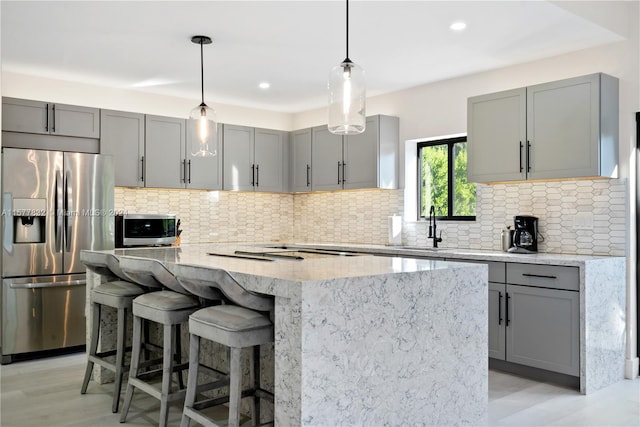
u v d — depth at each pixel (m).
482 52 4.27
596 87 3.79
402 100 5.59
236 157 6.09
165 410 2.79
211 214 6.23
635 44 3.91
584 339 3.57
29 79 5.02
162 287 3.21
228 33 3.84
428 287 2.54
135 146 5.35
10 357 4.37
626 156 3.95
